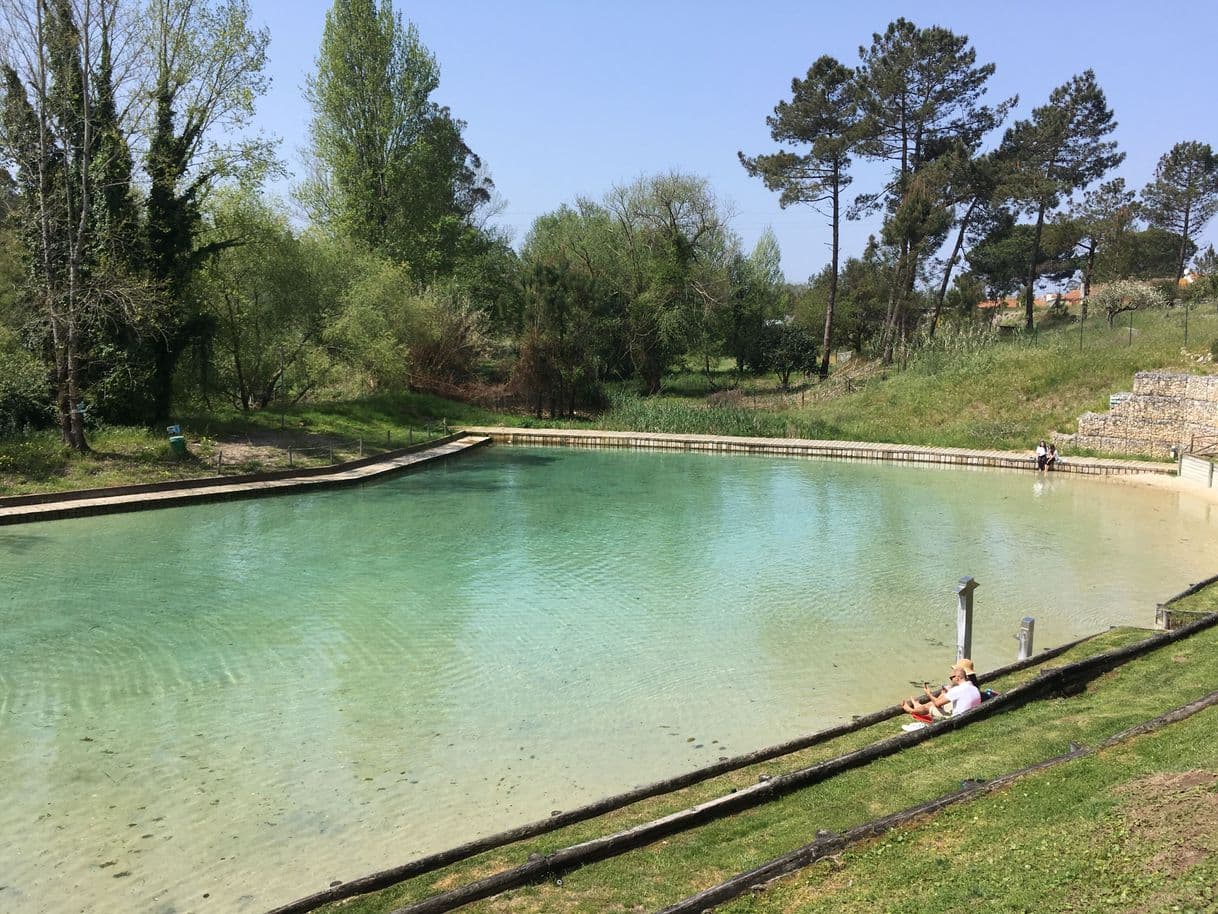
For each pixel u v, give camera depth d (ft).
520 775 26.30
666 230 156.87
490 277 173.78
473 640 38.75
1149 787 18.31
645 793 23.48
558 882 18.52
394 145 142.31
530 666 35.60
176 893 20.27
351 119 138.21
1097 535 61.87
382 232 142.61
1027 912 14.35
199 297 91.66
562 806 24.39
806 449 106.22
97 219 78.38
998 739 25.04
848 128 144.77
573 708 31.40
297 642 38.27
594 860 19.47
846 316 184.44
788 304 218.38
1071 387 109.29
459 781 25.89
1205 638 33.63
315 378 115.55
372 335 118.01
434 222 156.56
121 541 56.59
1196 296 149.07
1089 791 19.27
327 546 56.54
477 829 23.16
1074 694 29.43
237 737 28.84
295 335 112.27
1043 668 32.76
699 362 184.44
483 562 53.01
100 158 76.84
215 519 64.08
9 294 82.84
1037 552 56.54
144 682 33.63
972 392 116.26
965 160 135.74
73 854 21.95
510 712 31.04
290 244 104.01
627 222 162.09
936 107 144.15
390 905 18.28
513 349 144.25
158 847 22.27
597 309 137.18
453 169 165.78
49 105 72.49
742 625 41.14
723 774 24.86
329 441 96.12
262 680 33.88
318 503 71.87
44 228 71.20
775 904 16.40
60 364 72.95
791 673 34.96
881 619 42.29
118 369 80.48
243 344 106.93
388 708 31.32
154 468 73.87
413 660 36.24
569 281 134.21
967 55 140.97
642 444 114.42
